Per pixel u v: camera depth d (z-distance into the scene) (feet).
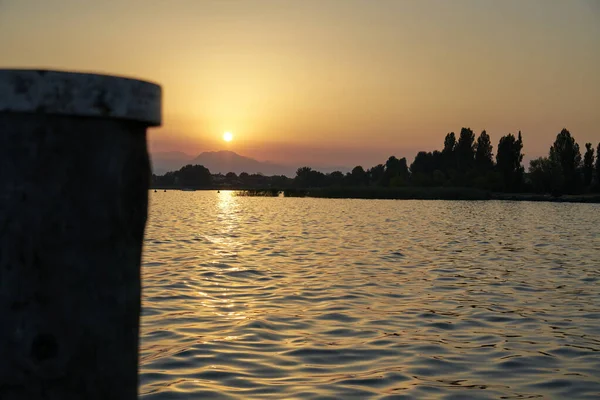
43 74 5.92
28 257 6.07
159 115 6.89
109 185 6.38
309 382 26.50
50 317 6.12
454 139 505.66
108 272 6.43
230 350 31.19
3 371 6.05
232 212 208.33
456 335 35.60
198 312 40.65
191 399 23.93
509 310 43.39
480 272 64.34
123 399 6.58
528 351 32.19
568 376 27.96
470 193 372.58
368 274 60.85
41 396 6.11
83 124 6.18
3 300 6.05
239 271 61.21
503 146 441.27
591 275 62.95
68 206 6.17
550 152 445.78
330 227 134.00
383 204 299.17
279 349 31.73
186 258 71.51
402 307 43.88
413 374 27.99
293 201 346.13
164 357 29.66
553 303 46.44
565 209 264.31
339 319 39.34
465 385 26.55
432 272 63.41
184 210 223.92
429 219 174.29
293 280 55.98
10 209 6.05
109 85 6.18
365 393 25.20
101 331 6.36
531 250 90.68
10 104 5.88
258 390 25.29
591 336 35.70
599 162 446.19
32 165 6.04
